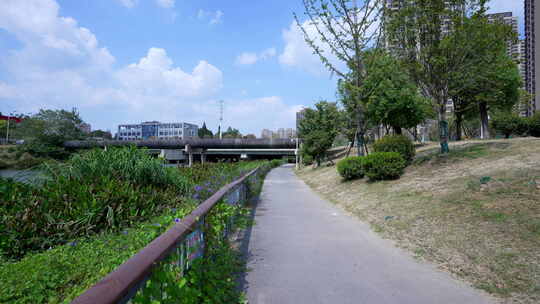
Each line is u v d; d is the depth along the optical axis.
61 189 5.70
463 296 3.24
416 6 12.17
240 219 6.67
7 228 4.21
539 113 28.22
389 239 5.64
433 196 7.73
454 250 4.57
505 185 6.87
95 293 1.15
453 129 48.06
